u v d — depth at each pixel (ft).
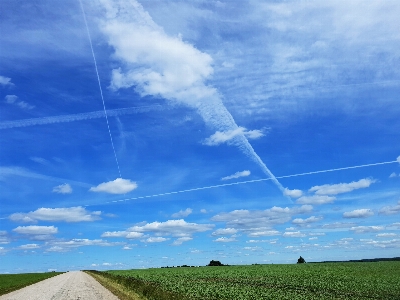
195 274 254.06
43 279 277.64
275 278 195.83
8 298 114.42
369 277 192.85
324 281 170.91
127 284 159.43
